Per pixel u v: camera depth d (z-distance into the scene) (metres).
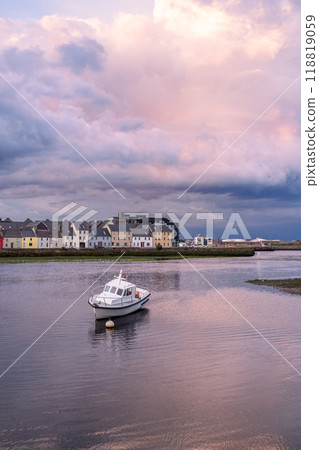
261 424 14.51
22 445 13.12
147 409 15.54
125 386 17.61
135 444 13.23
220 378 18.58
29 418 14.78
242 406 15.86
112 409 15.49
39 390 17.14
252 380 18.39
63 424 14.39
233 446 13.20
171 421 14.66
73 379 18.36
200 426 14.30
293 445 13.23
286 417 14.98
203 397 16.58
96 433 13.83
